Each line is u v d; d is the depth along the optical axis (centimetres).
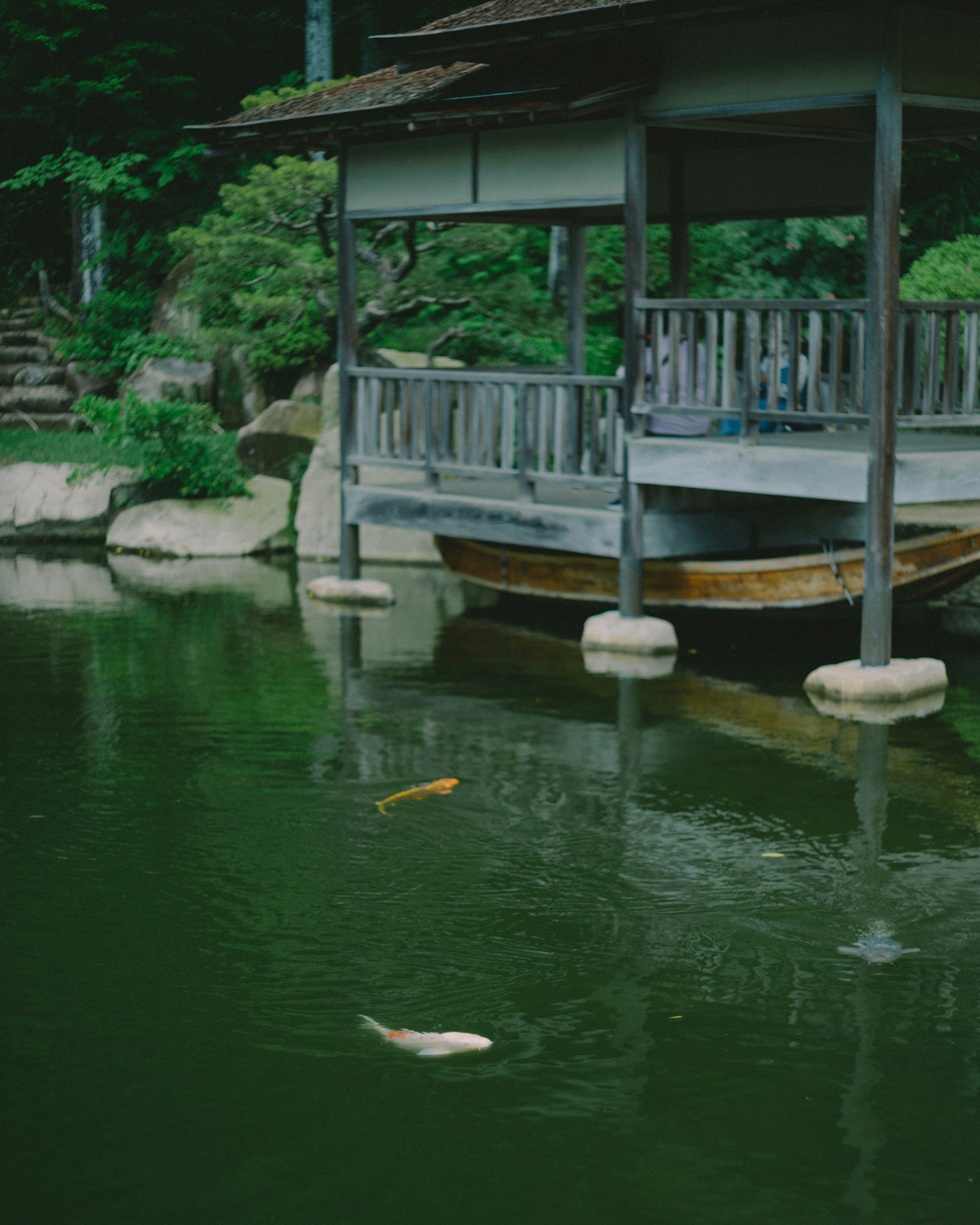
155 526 1639
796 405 920
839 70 870
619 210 1308
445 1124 412
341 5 2644
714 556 1135
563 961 520
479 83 1055
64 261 2608
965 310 913
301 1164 393
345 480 1266
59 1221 368
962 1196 377
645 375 1021
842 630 1160
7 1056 452
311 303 1853
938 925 551
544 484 1295
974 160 1800
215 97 2711
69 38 2380
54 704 913
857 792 714
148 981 505
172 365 2028
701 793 716
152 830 669
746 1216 370
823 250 1772
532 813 687
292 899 582
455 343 1889
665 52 967
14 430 2066
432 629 1166
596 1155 396
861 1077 437
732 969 513
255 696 932
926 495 907
